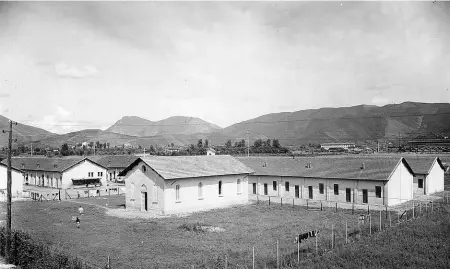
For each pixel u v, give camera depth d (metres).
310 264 26.92
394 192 54.00
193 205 53.78
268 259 28.34
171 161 55.28
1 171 70.69
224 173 57.88
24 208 56.34
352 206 53.66
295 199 62.75
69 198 69.56
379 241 32.22
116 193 78.31
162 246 33.22
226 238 35.91
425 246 30.52
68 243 34.38
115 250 32.00
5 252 29.84
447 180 80.94
